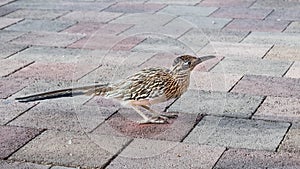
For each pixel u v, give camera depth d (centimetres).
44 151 376
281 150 373
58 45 584
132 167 357
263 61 529
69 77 496
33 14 692
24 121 418
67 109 434
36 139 391
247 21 645
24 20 670
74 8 713
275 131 397
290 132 396
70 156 369
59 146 382
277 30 613
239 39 587
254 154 369
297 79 487
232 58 536
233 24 635
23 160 365
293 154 368
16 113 431
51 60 543
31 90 473
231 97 452
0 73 513
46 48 576
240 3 718
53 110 434
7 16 686
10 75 509
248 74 499
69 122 414
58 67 524
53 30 632
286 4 709
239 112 427
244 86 474
